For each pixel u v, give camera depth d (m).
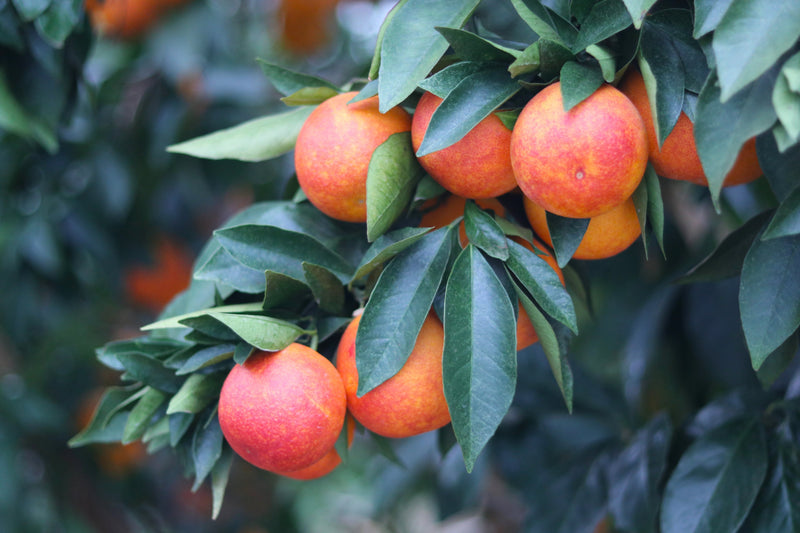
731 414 1.25
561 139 1.01
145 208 1.81
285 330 1.05
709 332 1.38
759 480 1.15
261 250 1.09
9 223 1.59
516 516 1.95
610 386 1.40
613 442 1.35
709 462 1.17
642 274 1.57
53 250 1.60
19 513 1.74
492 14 1.33
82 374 2.01
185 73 1.74
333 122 1.07
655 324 1.44
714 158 0.99
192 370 1.05
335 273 1.10
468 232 1.06
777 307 1.05
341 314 1.10
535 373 1.38
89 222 1.68
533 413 1.38
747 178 1.10
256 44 2.04
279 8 1.93
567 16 1.08
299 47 1.98
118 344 1.13
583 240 1.07
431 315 1.06
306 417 1.04
